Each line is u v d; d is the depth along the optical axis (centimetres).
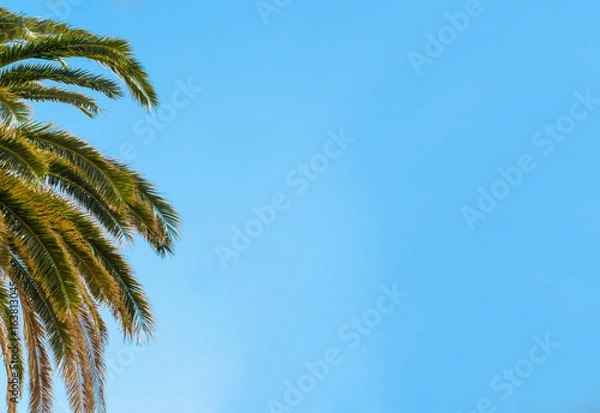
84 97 2598
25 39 2411
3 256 1975
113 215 2544
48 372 2603
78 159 2342
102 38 2372
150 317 2470
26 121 2211
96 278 2311
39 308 2355
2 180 2122
